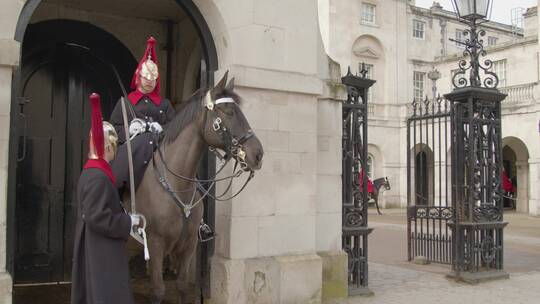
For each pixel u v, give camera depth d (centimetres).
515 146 2631
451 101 856
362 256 717
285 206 615
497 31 3550
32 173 729
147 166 467
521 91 2438
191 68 797
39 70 746
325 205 675
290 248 618
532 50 2683
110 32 806
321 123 678
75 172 758
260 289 587
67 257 746
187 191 461
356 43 2952
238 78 582
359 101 764
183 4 597
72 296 372
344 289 677
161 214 447
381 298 688
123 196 470
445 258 952
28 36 740
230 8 586
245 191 588
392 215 2334
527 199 2608
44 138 741
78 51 775
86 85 781
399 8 3064
